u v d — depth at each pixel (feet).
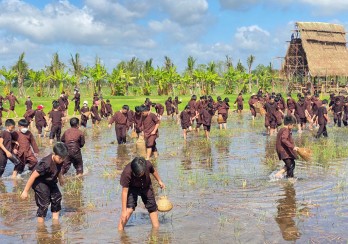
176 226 22.56
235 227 22.16
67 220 24.07
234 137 62.44
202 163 41.42
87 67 175.52
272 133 63.31
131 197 22.18
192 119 72.23
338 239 19.93
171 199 28.09
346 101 74.33
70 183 33.63
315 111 71.97
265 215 24.08
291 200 27.09
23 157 36.32
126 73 192.54
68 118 105.09
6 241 20.89
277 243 19.67
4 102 120.47
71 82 180.14
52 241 20.74
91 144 57.77
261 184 31.76
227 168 38.52
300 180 32.68
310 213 24.20
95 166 41.09
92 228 22.57
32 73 177.17
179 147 53.01
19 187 32.86
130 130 77.00
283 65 190.49
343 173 34.91
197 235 21.11
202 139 60.70
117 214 25.05
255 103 89.30
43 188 23.56
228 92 209.15
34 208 26.86
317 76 179.11
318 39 187.93
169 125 85.25
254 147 51.72
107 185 32.76
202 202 27.20
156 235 21.22
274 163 40.37
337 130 69.31
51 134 58.39
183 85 201.77
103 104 100.37
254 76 212.23
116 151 51.01
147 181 21.80
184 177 34.91
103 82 202.39
